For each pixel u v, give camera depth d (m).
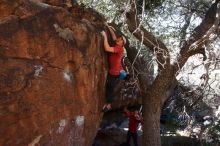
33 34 6.59
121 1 11.14
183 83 15.76
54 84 7.02
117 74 9.18
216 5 12.24
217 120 16.84
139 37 11.20
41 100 6.77
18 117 6.41
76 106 7.75
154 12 13.45
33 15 6.66
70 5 8.39
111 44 9.41
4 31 6.19
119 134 15.20
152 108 12.45
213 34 11.62
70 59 7.41
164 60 11.72
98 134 15.06
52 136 7.14
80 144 8.14
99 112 9.09
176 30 14.02
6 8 6.38
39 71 6.69
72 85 7.54
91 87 8.20
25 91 6.45
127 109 14.78
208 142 15.75
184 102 16.69
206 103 16.92
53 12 7.06
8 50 6.21
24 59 6.46
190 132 17.11
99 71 8.61
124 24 11.76
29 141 6.68
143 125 12.68
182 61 11.99
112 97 9.42
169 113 19.16
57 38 7.05
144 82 12.64
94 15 9.12
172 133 17.66
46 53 6.84
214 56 11.59
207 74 11.93
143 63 12.97
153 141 12.41
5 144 6.32
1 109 6.12
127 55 12.21
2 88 6.08
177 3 13.99
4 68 6.13
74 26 7.56
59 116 7.23
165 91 12.48
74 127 7.78
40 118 6.80
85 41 7.84
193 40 12.08
